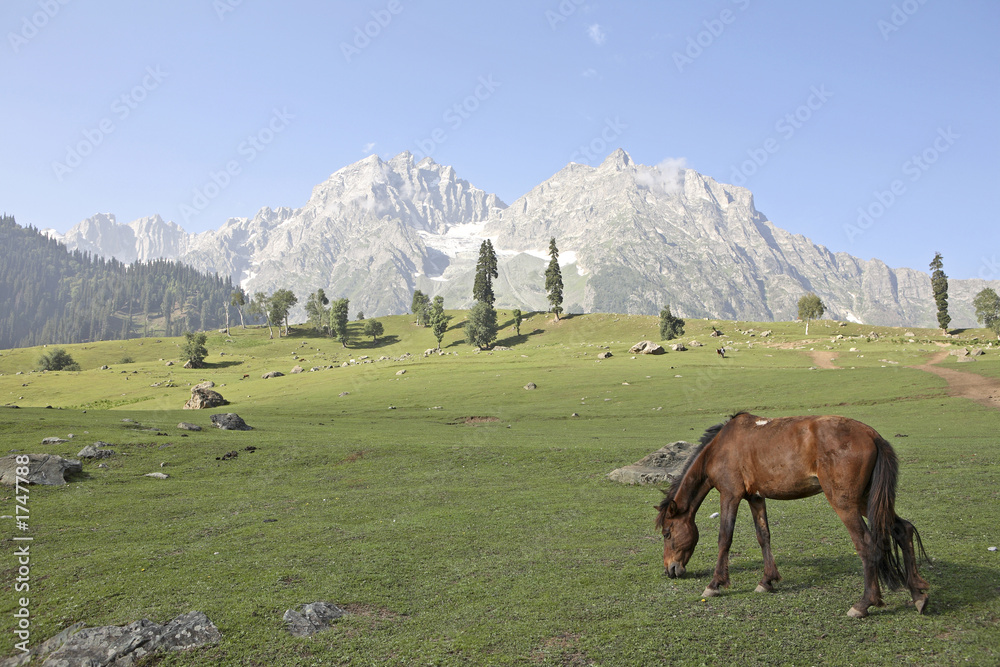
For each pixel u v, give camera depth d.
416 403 68.69
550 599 11.66
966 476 21.56
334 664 9.42
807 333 161.00
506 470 28.97
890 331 167.12
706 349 116.62
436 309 191.88
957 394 54.09
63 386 111.19
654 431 45.03
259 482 27.98
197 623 10.73
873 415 49.25
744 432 11.22
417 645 9.87
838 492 9.86
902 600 10.39
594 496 22.39
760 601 10.76
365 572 14.12
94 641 10.23
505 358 110.38
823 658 8.63
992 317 151.62
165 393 97.69
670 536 12.23
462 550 15.86
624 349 119.50
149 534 19.00
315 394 80.94
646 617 10.41
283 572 14.33
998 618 9.41
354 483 27.45
